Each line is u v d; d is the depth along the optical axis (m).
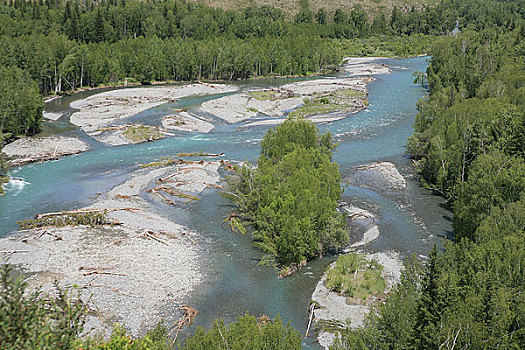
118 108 122.06
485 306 32.72
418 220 65.56
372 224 63.94
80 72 147.12
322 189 61.31
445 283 33.38
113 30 184.38
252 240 59.12
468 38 169.88
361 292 47.38
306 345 40.25
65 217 60.97
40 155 86.75
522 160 59.19
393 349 32.94
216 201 70.31
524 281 35.84
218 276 50.91
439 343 30.22
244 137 103.00
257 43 188.00
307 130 79.25
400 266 53.06
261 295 47.72
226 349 30.50
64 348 19.27
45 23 175.62
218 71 172.75
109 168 82.62
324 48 191.12
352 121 115.31
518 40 157.12
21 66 128.12
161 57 162.50
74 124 108.44
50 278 47.81
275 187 61.00
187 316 43.38
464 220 54.88
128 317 42.91
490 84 102.31
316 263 54.34
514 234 41.84
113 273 49.44
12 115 92.75
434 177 77.81
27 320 18.59
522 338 31.70
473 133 71.94
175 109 122.81
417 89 151.38
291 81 170.38
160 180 76.12
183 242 57.72
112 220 61.69
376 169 84.00
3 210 64.56
